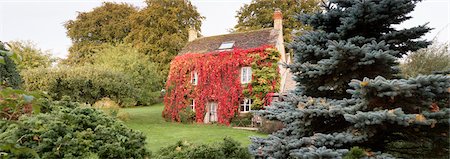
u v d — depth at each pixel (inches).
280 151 189.3
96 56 1038.4
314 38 218.8
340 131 199.0
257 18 1136.8
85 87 634.8
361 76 198.1
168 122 745.6
